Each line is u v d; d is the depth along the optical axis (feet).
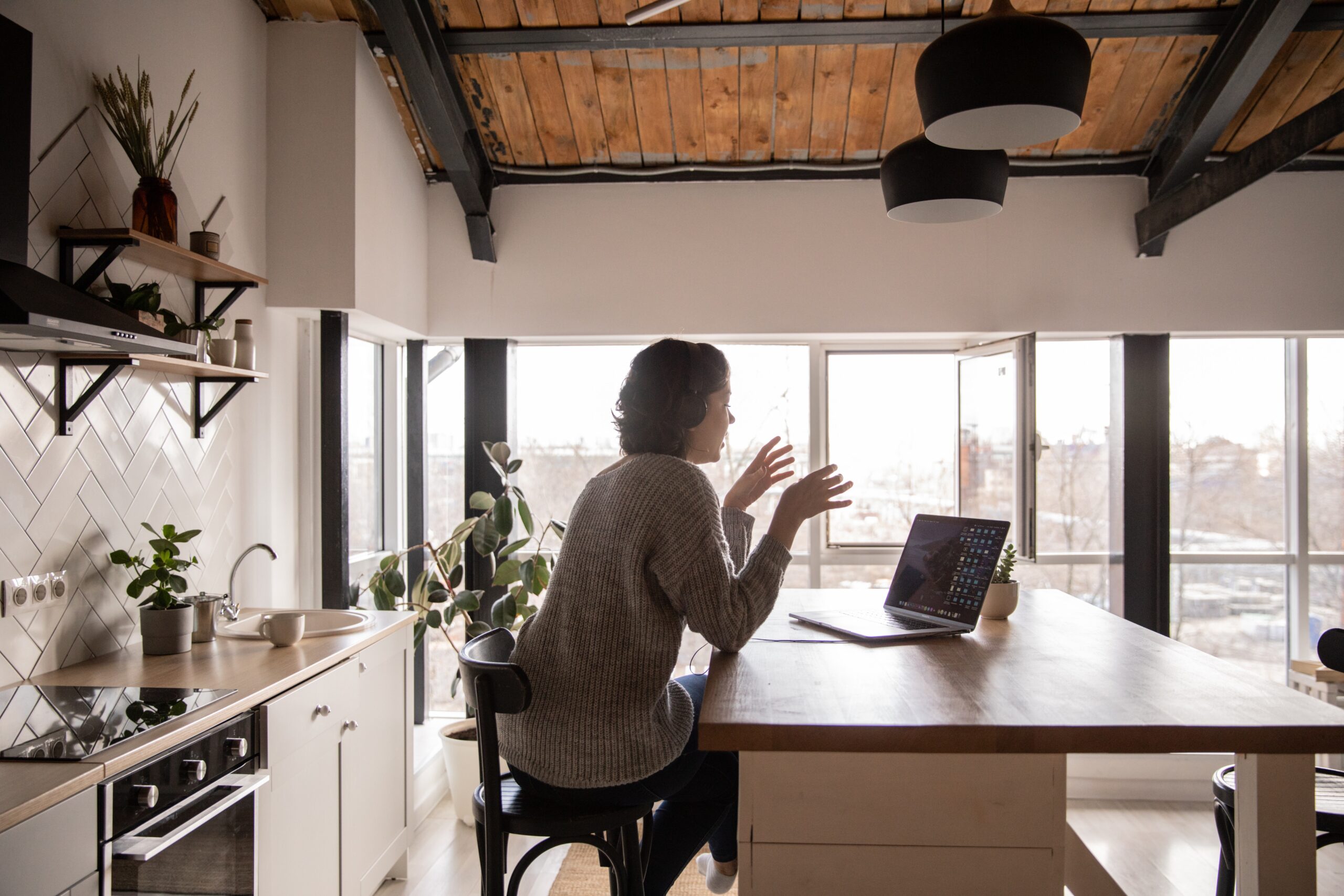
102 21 7.15
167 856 5.17
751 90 10.89
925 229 11.89
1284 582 12.46
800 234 11.94
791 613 6.61
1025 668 4.89
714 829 5.26
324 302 9.75
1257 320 11.73
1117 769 11.85
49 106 6.57
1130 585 12.12
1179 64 10.32
